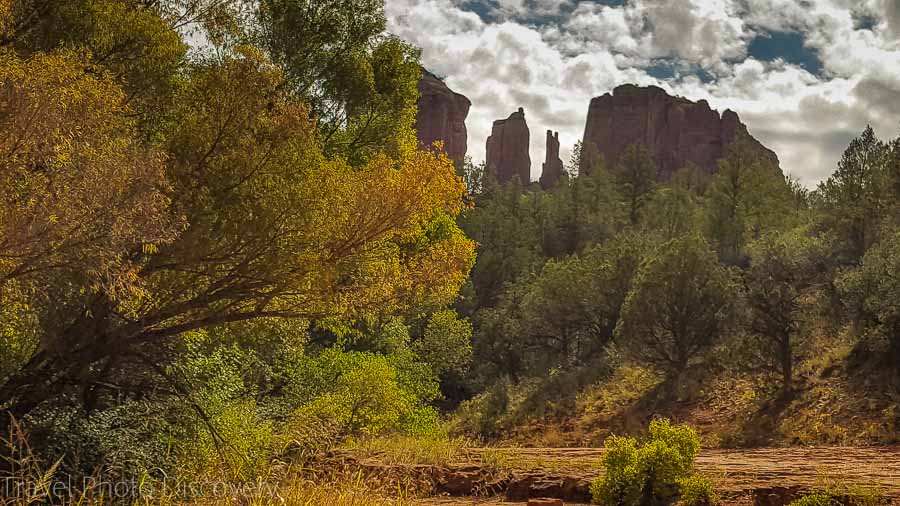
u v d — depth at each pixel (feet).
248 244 31.81
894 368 74.84
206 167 31.32
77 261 24.02
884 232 102.94
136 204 24.04
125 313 32.42
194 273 33.01
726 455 55.21
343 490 24.63
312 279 33.35
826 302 92.84
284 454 40.75
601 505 34.24
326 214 32.42
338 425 51.06
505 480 39.19
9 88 21.36
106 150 24.56
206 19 38.06
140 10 34.86
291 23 51.29
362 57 55.06
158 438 34.53
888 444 62.95
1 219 21.75
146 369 37.04
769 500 32.14
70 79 24.18
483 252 207.82
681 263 98.73
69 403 34.04
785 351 82.02
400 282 36.65
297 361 60.13
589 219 239.50
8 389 31.07
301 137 32.24
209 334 37.63
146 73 32.60
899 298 77.66
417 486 39.52
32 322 29.58
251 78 31.68
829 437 67.87
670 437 34.91
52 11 30.99
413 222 35.55
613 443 34.94
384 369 59.11
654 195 252.83
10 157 21.67
